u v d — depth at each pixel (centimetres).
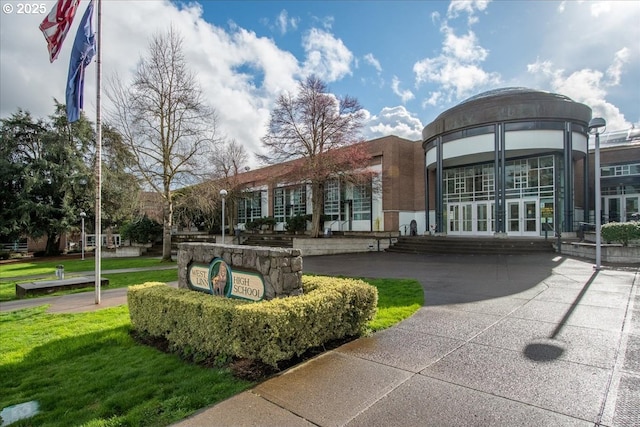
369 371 384
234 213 3350
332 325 473
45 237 3328
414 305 666
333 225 3120
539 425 277
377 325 546
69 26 905
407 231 2764
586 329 501
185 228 4088
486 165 2455
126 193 2111
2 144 2838
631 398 313
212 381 383
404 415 295
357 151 2155
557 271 1066
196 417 307
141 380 402
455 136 2228
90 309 796
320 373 383
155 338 552
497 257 1543
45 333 603
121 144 1791
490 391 332
